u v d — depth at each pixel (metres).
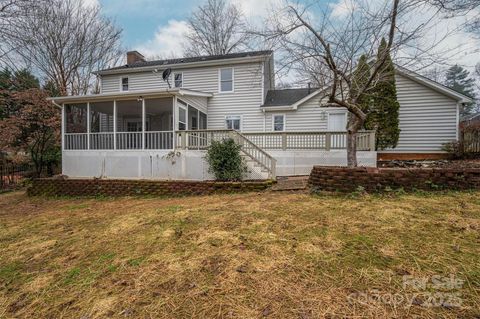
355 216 3.61
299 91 15.73
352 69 6.64
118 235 3.78
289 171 10.12
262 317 1.81
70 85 18.88
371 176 5.04
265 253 2.71
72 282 2.55
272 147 10.34
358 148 9.33
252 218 3.91
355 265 2.33
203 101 14.03
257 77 13.75
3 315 2.16
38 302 2.28
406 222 3.22
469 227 2.93
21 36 10.27
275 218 3.81
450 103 10.86
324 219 3.58
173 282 2.35
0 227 4.94
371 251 2.56
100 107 12.34
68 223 4.87
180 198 7.25
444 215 3.37
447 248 2.50
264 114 13.66
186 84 14.90
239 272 2.39
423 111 11.12
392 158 11.44
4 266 3.06
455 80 21.30
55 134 13.55
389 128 10.48
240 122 14.10
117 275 2.58
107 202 7.35
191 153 9.59
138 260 2.84
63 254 3.27
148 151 10.04
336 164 9.74
